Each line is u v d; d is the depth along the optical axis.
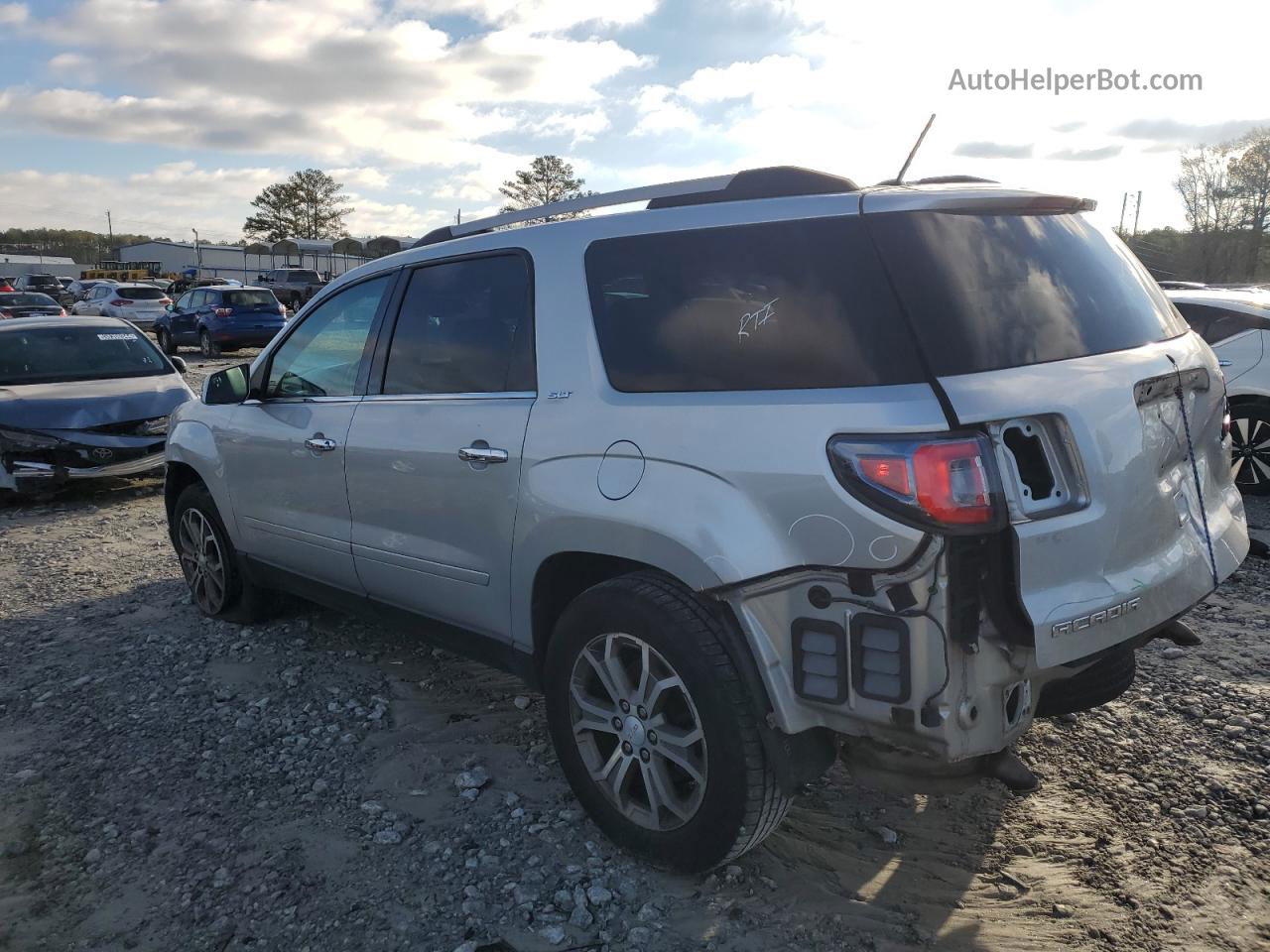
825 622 2.36
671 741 2.70
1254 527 6.55
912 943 2.54
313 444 4.01
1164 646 4.43
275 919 2.70
